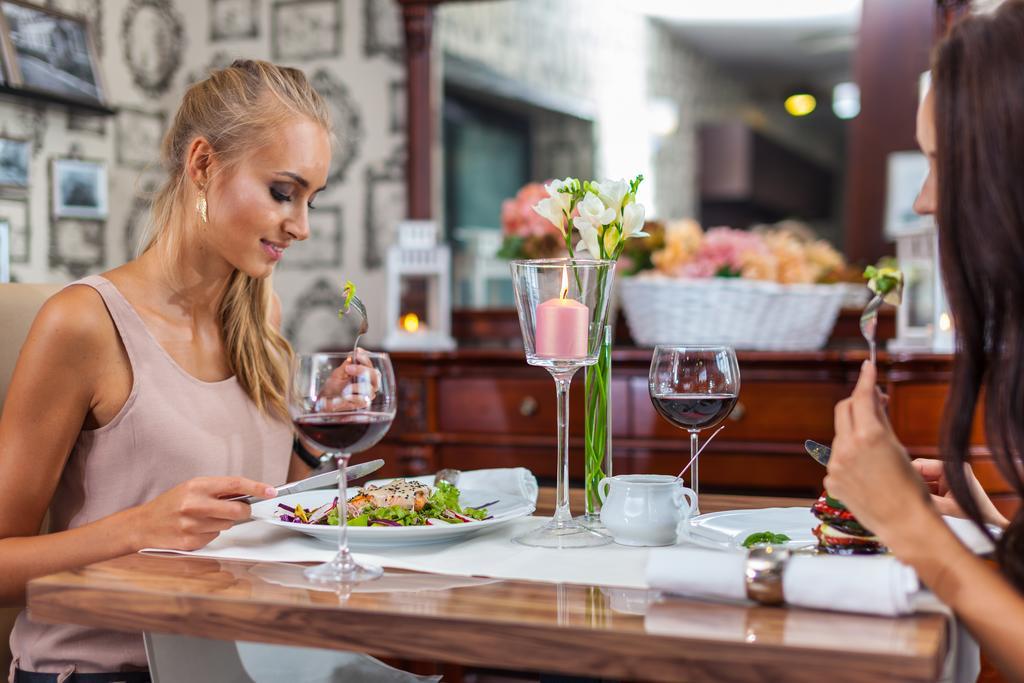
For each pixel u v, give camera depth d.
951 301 0.87
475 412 2.44
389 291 2.74
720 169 3.06
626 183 1.14
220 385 1.31
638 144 2.98
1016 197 0.81
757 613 0.77
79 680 1.17
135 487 1.23
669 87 3.01
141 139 2.99
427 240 2.75
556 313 1.04
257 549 1.01
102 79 2.74
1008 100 0.81
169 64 3.09
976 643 0.87
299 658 1.22
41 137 2.64
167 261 1.28
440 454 2.47
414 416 2.47
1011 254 0.82
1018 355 0.83
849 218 2.69
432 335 2.70
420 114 2.93
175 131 1.28
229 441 1.30
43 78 2.56
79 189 2.74
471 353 2.41
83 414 1.20
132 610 0.85
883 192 2.65
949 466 0.89
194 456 1.25
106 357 1.21
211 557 0.98
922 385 2.15
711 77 3.04
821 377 2.19
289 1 3.04
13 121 2.55
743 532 1.00
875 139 2.66
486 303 2.90
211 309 1.33
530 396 2.39
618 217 1.13
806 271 2.55
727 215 3.04
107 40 2.87
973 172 0.83
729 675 0.70
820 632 0.72
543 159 2.89
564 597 0.83
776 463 2.22
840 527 0.90
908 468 0.81
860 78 2.66
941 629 0.72
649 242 2.59
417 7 2.90
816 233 2.81
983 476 2.07
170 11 3.09
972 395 0.87
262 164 1.21
